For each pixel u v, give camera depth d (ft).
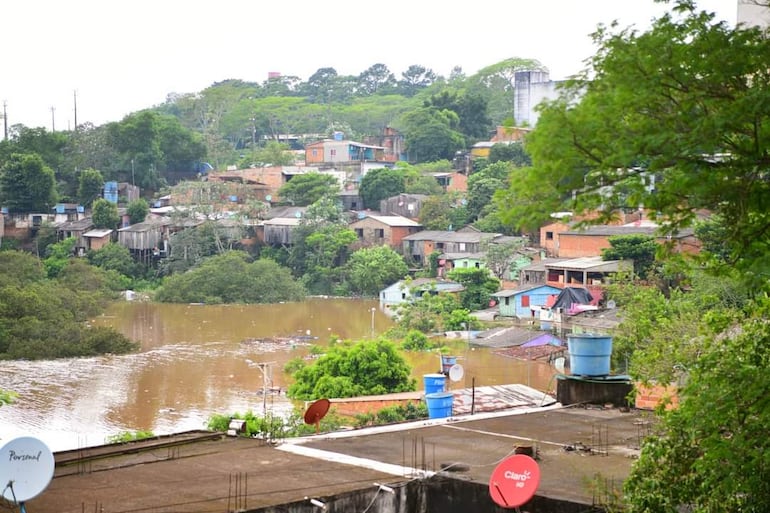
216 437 44.09
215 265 250.78
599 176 24.93
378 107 501.15
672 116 24.38
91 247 283.59
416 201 301.63
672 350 49.73
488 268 236.02
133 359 164.76
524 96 362.74
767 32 24.47
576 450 42.39
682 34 24.30
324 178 322.75
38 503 32.42
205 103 473.26
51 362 161.58
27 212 298.97
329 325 208.85
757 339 32.89
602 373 55.06
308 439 44.39
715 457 28.71
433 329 196.65
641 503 31.53
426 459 39.96
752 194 24.59
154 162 353.72
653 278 133.69
